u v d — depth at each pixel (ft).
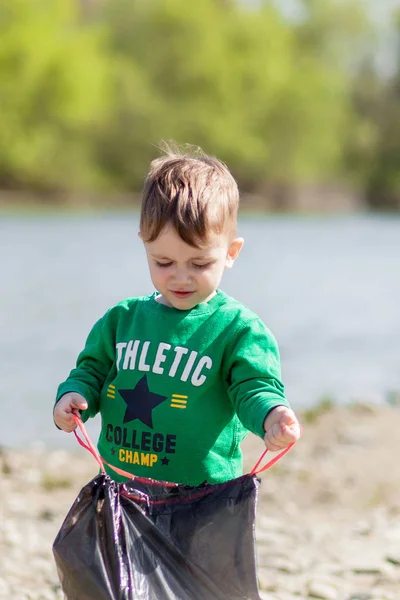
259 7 246.88
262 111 235.81
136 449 12.80
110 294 67.87
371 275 93.45
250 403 12.36
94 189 208.33
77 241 117.39
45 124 201.26
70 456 30.01
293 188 242.37
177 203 12.64
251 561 12.28
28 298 64.44
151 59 224.74
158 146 17.43
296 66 251.19
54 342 48.78
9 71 196.54
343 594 18.33
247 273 90.33
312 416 34.99
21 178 201.16
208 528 12.33
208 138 220.84
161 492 12.44
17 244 109.81
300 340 53.98
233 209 13.26
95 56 211.20
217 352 12.84
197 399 12.72
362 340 54.34
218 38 231.50
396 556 20.52
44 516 23.25
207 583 12.28
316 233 160.04
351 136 263.29
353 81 277.85
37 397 37.47
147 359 12.96
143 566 12.14
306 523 23.47
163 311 13.24
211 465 12.67
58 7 209.87
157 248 12.83
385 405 37.45
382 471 28.32
